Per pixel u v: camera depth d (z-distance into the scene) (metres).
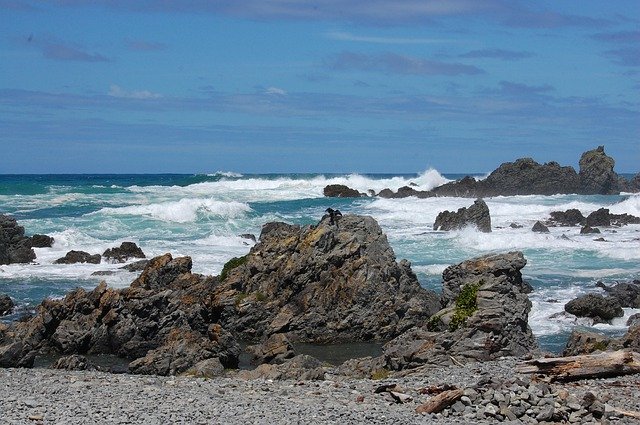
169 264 36.22
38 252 51.97
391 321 34.50
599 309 35.78
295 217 72.62
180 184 132.75
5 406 17.39
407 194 102.56
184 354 27.02
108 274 44.44
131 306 30.89
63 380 21.86
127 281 42.69
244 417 17.08
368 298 34.66
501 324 27.42
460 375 22.97
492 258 31.56
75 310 31.08
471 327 27.30
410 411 18.52
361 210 79.75
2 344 29.11
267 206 83.50
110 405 17.88
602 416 17.75
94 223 64.00
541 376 21.36
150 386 21.05
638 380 21.03
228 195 95.50
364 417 17.41
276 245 37.00
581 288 42.16
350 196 99.44
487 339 26.83
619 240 60.09
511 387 18.88
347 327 34.22
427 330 28.38
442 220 65.31
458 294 30.44
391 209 80.44
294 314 34.47
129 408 17.58
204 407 18.03
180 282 35.78
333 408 18.38
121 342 30.38
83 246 53.03
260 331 33.91
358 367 26.44
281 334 29.61
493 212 80.25
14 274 44.56
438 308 35.59
